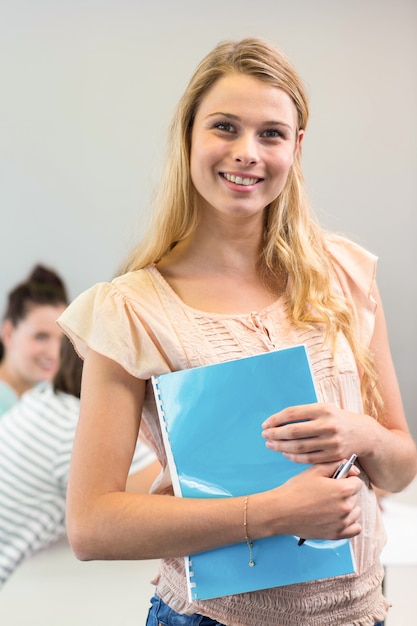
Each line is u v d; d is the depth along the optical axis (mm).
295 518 1410
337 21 4113
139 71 4129
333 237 1777
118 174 4164
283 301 1624
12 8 4109
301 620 1515
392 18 4109
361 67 4129
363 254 1743
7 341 3732
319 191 4172
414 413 4199
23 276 4199
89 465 1492
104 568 2576
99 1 4105
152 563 2619
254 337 1557
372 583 1587
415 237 4172
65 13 4117
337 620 1541
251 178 1503
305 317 1599
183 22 4113
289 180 1648
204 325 1545
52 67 4133
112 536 1457
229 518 1428
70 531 1492
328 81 4137
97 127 4152
